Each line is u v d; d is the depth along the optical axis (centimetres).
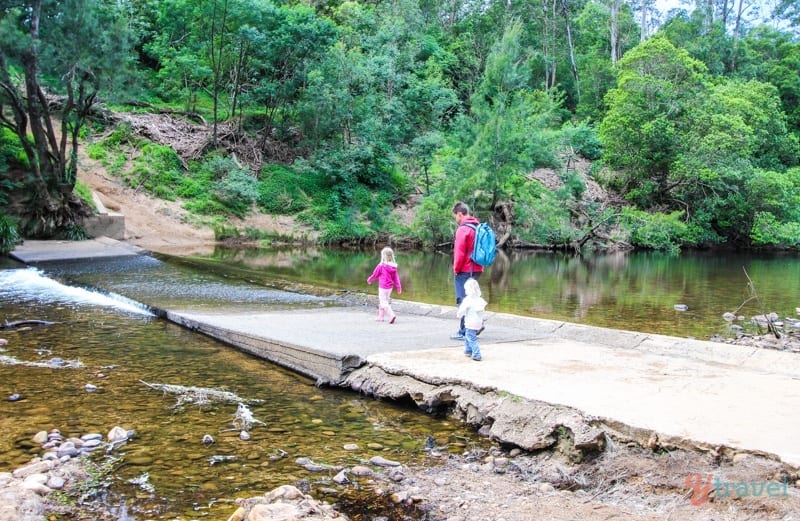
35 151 2552
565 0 5731
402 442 551
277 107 3597
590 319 1216
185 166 3153
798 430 475
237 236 2916
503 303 1409
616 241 3247
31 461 479
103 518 397
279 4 4031
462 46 5150
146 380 716
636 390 584
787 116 4928
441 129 4059
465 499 436
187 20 3453
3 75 2083
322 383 716
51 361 780
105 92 2241
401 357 716
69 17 2098
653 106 3638
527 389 582
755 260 2856
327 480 464
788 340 1043
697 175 3403
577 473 477
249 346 858
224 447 524
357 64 3522
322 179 3459
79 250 2014
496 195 2981
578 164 4016
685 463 449
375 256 2588
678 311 1338
